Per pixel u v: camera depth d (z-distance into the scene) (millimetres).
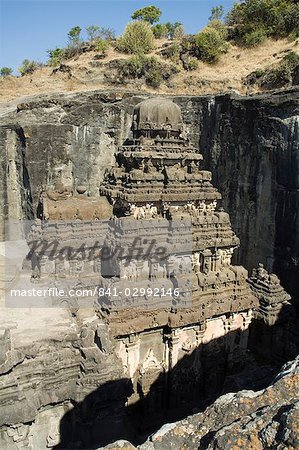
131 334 20078
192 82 49062
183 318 20703
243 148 32250
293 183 27688
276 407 6586
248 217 32438
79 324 19250
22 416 15594
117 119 36562
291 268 28594
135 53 53312
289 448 5543
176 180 23031
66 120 35719
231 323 22688
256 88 44531
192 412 19688
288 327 26719
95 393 16766
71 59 56906
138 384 21016
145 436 19984
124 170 25391
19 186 37031
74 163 35875
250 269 32875
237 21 56219
